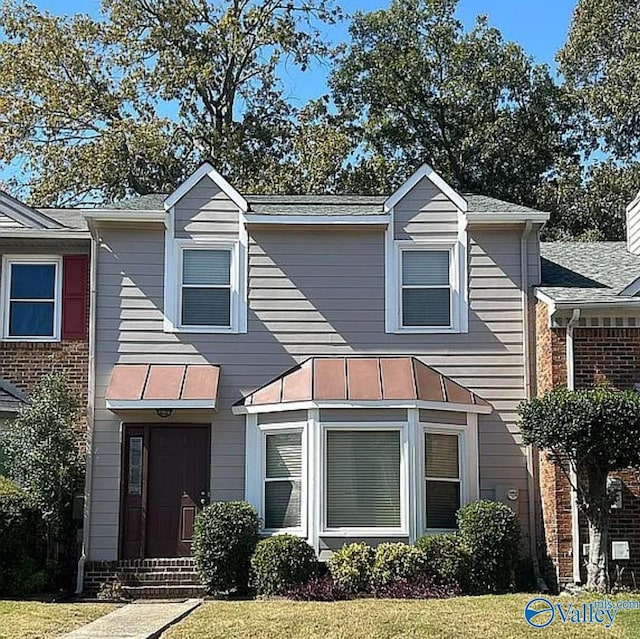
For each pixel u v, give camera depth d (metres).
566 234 35.56
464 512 16.06
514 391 17.56
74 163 33.56
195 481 17.23
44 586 16.28
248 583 15.78
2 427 17.78
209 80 34.97
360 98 38.44
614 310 16.28
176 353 17.62
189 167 34.94
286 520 16.73
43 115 34.00
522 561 16.70
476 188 37.25
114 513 17.05
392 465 16.62
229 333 17.73
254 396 17.38
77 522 17.39
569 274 18.64
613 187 35.25
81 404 18.48
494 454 17.34
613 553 15.61
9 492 15.97
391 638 11.45
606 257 20.17
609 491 15.77
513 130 36.91
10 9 34.00
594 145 37.41
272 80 36.88
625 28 37.34
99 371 17.48
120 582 16.41
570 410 14.45
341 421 16.62
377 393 16.69
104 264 17.81
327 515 16.39
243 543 15.89
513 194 36.91
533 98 37.25
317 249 18.05
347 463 16.61
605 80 37.38
